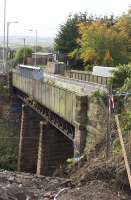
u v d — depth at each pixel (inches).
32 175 718.5
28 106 2469.2
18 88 2886.3
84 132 1139.3
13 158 2659.9
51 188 639.1
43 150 1955.0
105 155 715.4
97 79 2050.9
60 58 4055.1
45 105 1888.5
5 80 3196.4
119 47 3189.0
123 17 3309.5
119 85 1029.8
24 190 611.5
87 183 636.1
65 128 1584.6
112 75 1075.3
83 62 3666.3
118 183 610.5
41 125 1958.7
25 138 2452.0
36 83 2162.9
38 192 618.2
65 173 898.1
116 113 815.1
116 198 574.9
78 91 1409.9
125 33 3253.0
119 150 681.0
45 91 1894.7
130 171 610.5
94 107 1042.7
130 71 1035.3
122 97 891.4
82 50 3353.8
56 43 4133.9
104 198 574.2
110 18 3791.8
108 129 731.4
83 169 722.2
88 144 1063.0
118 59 3166.8
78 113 1156.5
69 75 2726.4
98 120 992.9
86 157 831.7
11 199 577.6
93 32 3248.0
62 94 1514.5
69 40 4037.9
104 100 973.8
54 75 2795.3
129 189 601.9
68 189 620.1
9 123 3112.7
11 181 663.8
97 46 3218.5
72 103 1333.7
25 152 2436.0
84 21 4042.8
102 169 650.8
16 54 4940.9
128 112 789.9
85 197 580.4
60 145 1956.2
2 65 4148.6
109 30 3230.8
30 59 4628.4
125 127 757.9
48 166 1955.0
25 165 2428.6
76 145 1173.7
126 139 714.8
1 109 3137.3
